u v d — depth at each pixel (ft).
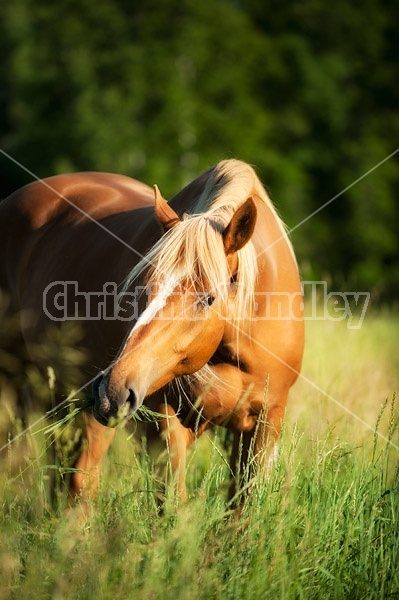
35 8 151.12
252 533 20.17
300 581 19.58
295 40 162.91
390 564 20.89
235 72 152.56
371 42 172.76
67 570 18.79
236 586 18.79
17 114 150.82
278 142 156.66
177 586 18.06
